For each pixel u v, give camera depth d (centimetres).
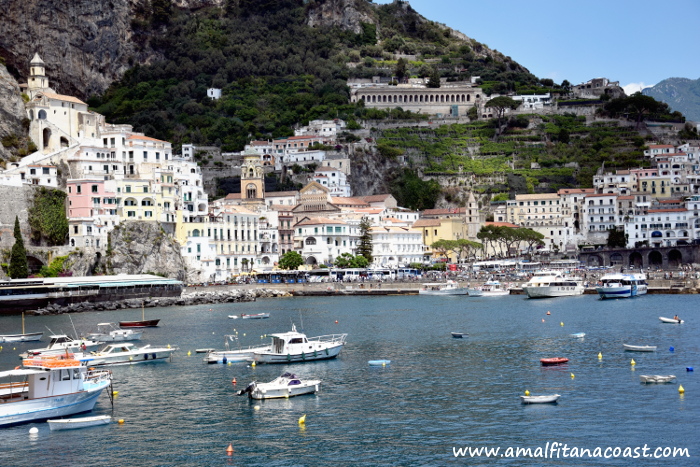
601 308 19875
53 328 17800
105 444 8544
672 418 8981
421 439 8494
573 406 9575
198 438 8700
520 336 15150
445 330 16300
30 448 8438
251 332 16500
